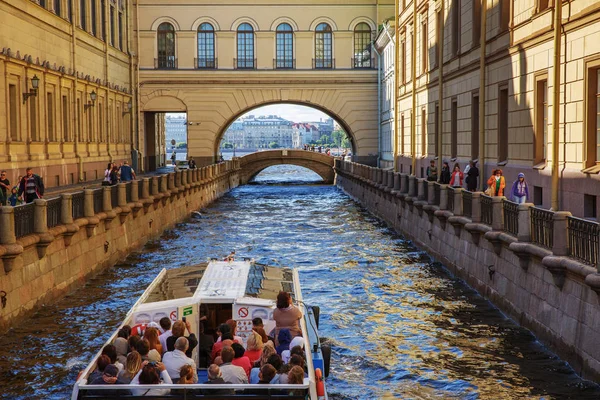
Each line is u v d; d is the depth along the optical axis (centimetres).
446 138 3847
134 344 1170
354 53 6838
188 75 6650
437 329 1894
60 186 4000
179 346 1145
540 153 2519
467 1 3381
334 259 2955
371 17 6800
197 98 6681
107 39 5269
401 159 5375
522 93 2647
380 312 2086
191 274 1567
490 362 1627
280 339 1273
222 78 6688
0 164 3170
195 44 6681
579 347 1492
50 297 2123
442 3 3834
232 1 6694
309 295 2311
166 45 6656
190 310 1349
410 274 2616
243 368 1135
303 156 7875
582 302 1484
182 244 3391
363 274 2627
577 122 2180
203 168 5188
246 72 6700
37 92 3650
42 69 3744
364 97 6831
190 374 1077
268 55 6762
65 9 4216
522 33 2642
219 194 6112
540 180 2442
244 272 1576
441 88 3547
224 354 1134
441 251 2781
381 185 4284
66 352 1702
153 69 6606
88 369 1103
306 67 6806
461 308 2095
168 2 6612
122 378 1063
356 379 1568
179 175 4231
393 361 1666
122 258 2925
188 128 6688
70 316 2005
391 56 5991
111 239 2784
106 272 2656
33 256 2000
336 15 6794
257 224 4200
